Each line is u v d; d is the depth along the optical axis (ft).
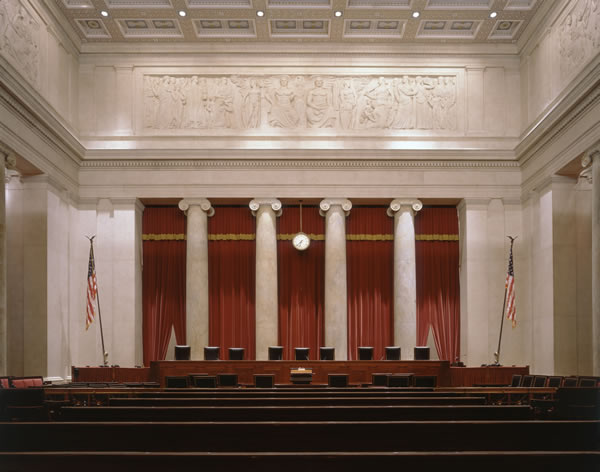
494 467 13.11
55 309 57.88
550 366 57.16
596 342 47.24
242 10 60.18
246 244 68.44
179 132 66.33
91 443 16.75
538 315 60.64
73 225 63.62
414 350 60.23
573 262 56.90
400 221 66.08
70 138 60.03
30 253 56.03
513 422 16.99
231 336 67.36
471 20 62.28
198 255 65.41
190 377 49.06
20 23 51.72
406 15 61.00
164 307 67.46
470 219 65.51
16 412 30.71
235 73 67.05
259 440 16.76
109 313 64.13
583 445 17.04
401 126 67.00
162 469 12.98
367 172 65.67
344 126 66.90
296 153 64.95
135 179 65.31
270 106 66.90
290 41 66.59
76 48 65.26
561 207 57.21
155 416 21.18
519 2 59.36
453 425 16.92
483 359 64.34
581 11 51.60
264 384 47.57
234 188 65.36
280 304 67.92
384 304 68.13
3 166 47.80
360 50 67.05
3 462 13.02
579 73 48.91
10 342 55.72
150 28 64.85
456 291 68.18
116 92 66.49
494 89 67.00
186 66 66.95
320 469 12.98
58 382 57.00
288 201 67.00
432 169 65.87
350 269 68.39
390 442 16.84
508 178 65.98
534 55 62.64
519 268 65.05
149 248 67.97
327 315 65.51
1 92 46.91
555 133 55.62
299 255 68.44
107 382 53.67
